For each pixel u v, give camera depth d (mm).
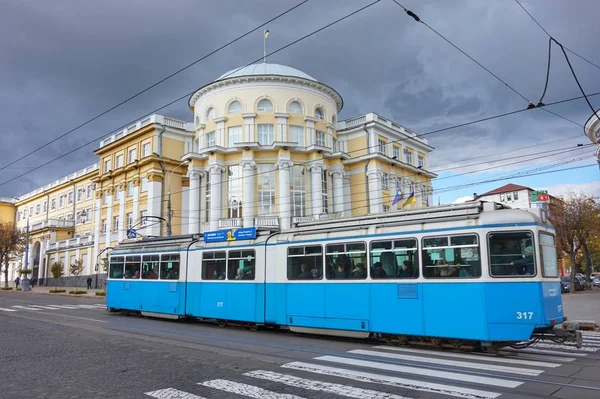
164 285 19312
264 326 16203
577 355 11141
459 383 8117
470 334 10945
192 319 19516
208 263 17656
